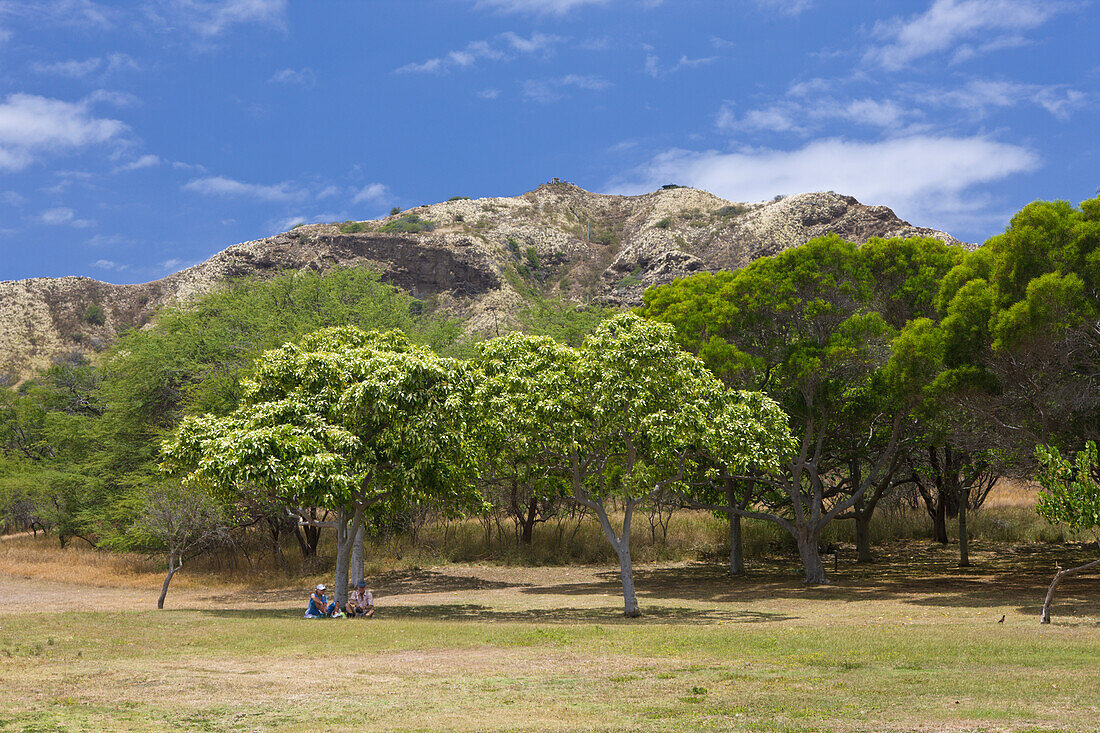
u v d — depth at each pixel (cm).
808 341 2605
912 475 3522
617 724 780
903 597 2264
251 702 919
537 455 2180
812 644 1334
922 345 2130
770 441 2203
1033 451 2205
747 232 12888
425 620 1911
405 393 1962
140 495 3058
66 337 12281
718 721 781
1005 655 1146
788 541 3838
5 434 5709
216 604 2583
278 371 2170
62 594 2905
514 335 2197
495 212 15075
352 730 770
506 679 1063
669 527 3894
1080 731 700
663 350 1997
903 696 878
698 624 1767
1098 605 1878
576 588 2777
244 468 1833
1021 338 1897
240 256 13025
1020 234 1989
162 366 3838
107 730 768
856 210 12650
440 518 3975
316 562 3359
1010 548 3550
